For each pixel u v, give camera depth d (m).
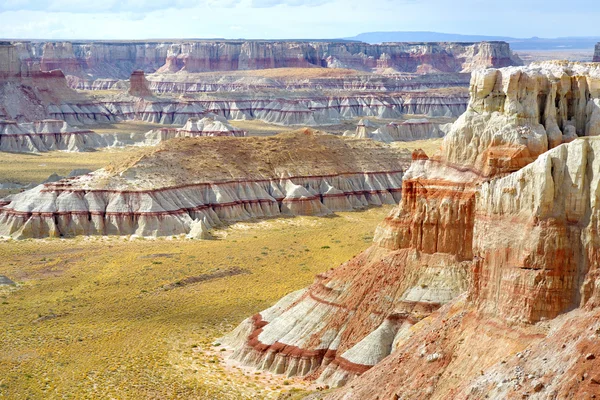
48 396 69.81
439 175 74.69
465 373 50.50
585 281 48.22
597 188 48.59
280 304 82.00
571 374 42.88
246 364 75.81
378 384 55.75
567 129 69.56
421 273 73.12
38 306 99.19
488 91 72.81
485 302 52.94
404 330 68.56
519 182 51.78
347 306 74.62
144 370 75.81
